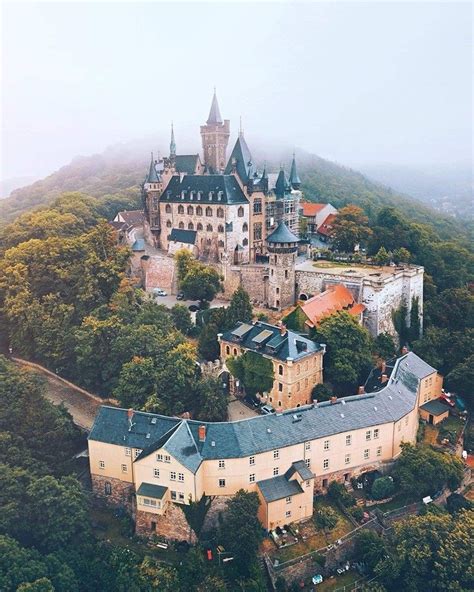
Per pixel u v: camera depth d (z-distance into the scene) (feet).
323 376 355.56
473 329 442.50
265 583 253.24
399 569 263.08
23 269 429.79
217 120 597.11
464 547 261.44
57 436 295.28
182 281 459.73
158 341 348.18
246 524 254.88
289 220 545.85
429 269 549.95
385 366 358.64
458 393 406.82
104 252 455.22
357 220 578.25
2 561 236.02
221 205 488.85
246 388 345.31
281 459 275.59
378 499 298.35
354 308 414.62
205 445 267.18
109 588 249.75
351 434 295.48
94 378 359.05
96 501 292.40
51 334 386.73
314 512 283.59
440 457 313.32
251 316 389.39
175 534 267.59
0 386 307.17
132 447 277.03
